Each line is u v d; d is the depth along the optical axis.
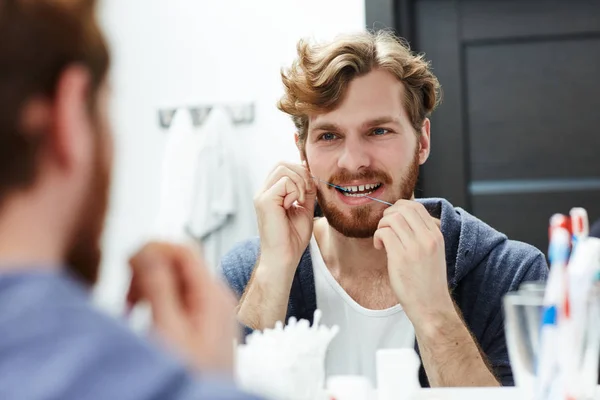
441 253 1.35
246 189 2.50
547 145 2.47
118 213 2.58
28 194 0.37
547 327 0.82
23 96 0.37
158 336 0.47
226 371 0.50
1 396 0.31
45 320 0.33
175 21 2.58
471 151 2.51
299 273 1.54
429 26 2.52
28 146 0.37
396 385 0.95
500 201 2.49
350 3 2.47
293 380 0.87
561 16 2.46
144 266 0.51
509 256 1.53
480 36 2.50
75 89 0.38
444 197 2.51
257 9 2.53
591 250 0.82
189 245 0.53
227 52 2.54
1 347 0.32
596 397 0.89
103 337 0.34
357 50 1.46
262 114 2.52
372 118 1.46
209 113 2.54
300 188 1.49
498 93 2.50
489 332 1.49
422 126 1.56
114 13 2.61
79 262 0.41
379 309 1.53
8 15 0.36
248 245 1.66
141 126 2.60
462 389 0.99
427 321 1.32
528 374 0.85
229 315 0.51
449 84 2.51
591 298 0.82
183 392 0.33
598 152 2.45
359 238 1.51
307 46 1.51
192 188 2.44
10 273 0.35
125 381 0.32
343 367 1.48
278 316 1.46
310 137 1.50
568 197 2.46
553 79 2.47
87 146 0.40
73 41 0.38
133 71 2.60
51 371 0.32
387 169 1.48
